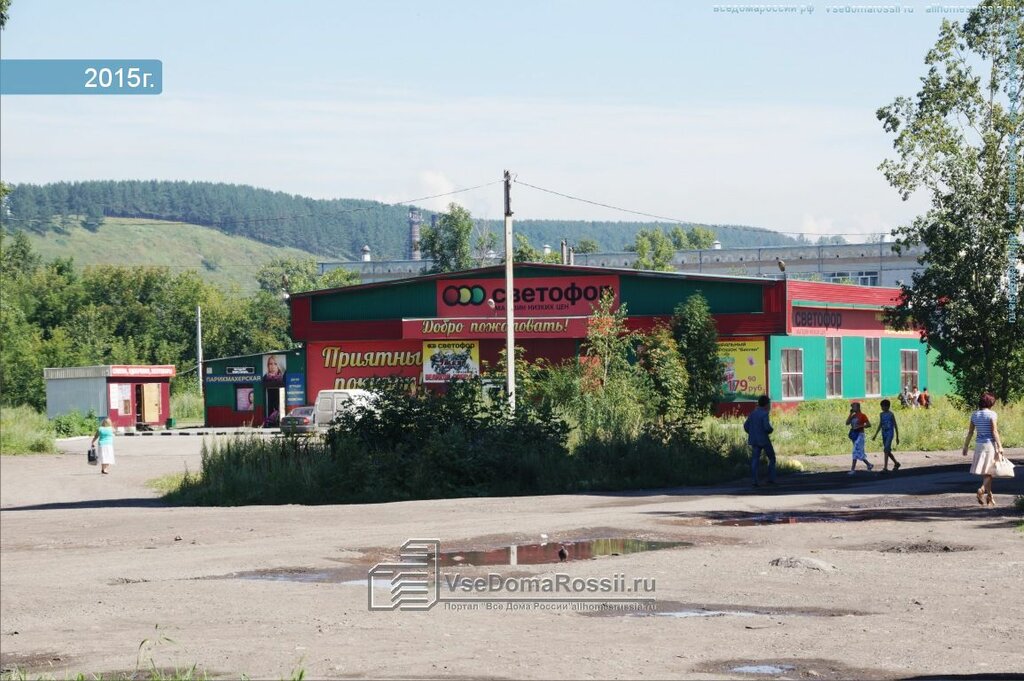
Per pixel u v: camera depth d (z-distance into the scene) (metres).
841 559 13.36
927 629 9.58
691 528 16.67
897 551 13.96
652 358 39.62
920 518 17.25
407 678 8.09
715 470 26.52
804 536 15.45
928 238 41.53
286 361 61.91
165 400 65.88
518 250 106.75
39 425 54.25
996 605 10.57
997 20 40.94
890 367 58.75
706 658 8.61
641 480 25.06
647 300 53.00
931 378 62.97
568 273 54.66
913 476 25.09
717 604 10.88
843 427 36.09
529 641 9.44
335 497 24.06
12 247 166.88
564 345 54.53
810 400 51.88
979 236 41.19
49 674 8.78
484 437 26.03
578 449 26.56
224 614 11.07
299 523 18.97
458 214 99.94
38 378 84.00
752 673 8.09
